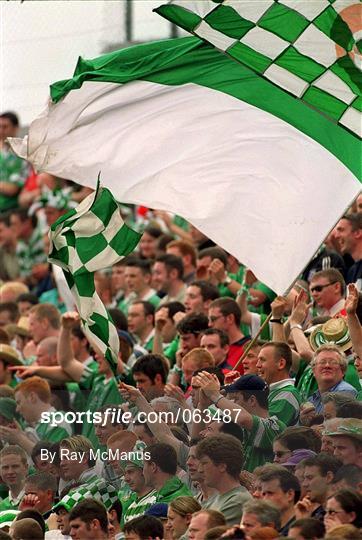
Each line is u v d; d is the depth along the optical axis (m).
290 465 23.89
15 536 24.38
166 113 26.98
